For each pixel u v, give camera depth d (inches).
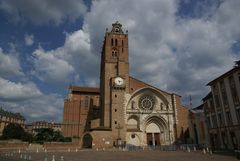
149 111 2888.8
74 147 2504.9
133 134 2704.2
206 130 2223.2
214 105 2044.8
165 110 2955.2
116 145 2488.9
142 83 2982.3
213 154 1441.9
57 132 3090.6
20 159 1192.2
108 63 3056.1
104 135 2529.5
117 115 2672.2
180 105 2999.5
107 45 3159.5
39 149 2274.9
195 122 2551.7
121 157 1315.2
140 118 2824.8
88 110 3526.1
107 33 3225.9
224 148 1871.3
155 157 1295.5
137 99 2928.2
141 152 1814.7
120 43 3191.4
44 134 2984.7
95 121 2898.6
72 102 3528.5
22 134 3454.7
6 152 1834.4
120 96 2763.3
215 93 2041.1
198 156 1315.2
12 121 5334.6
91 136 2493.8
